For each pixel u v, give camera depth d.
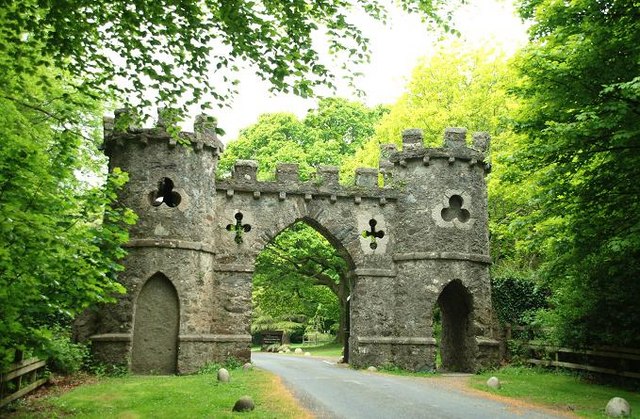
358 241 19.12
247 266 18.16
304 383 13.69
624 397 11.86
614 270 13.09
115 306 16.28
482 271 18.83
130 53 9.73
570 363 16.08
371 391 12.45
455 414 9.70
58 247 7.52
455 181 19.02
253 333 41.97
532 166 13.45
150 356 16.25
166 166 17.20
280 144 32.03
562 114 12.84
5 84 10.55
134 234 16.72
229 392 11.45
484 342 18.02
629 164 12.46
